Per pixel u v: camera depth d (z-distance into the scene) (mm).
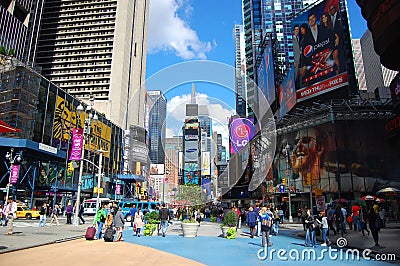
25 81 39156
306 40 42781
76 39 101125
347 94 37344
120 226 14055
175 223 27109
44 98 43188
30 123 39219
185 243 13484
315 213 27953
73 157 23234
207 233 18516
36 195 40156
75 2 105500
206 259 9445
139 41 107125
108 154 52094
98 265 8016
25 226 20062
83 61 96875
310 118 39406
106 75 94000
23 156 35219
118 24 99500
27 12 82750
